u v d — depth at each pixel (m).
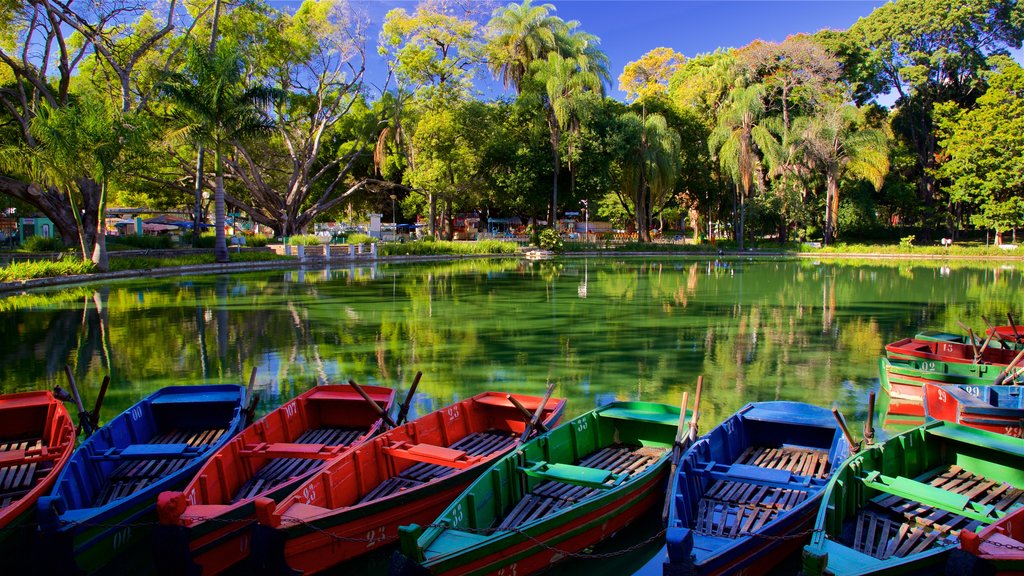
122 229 57.69
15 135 36.25
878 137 58.62
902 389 12.68
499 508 7.44
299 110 55.72
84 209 36.25
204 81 36.81
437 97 52.91
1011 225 55.72
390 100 53.50
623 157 58.22
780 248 61.72
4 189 35.66
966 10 61.81
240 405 9.85
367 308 24.80
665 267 45.47
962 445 8.50
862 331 20.44
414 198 60.62
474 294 29.27
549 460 8.52
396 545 7.21
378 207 71.31
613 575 7.04
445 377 14.77
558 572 6.94
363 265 45.88
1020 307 25.52
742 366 15.89
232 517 6.32
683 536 5.62
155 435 9.99
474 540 6.00
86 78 41.81
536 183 57.62
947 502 6.86
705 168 63.34
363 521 6.74
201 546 6.24
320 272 40.00
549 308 25.06
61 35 33.22
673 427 9.28
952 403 10.37
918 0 63.84
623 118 57.84
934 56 63.69
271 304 25.75
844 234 68.19
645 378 14.75
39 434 9.95
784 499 7.58
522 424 10.23
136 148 32.19
